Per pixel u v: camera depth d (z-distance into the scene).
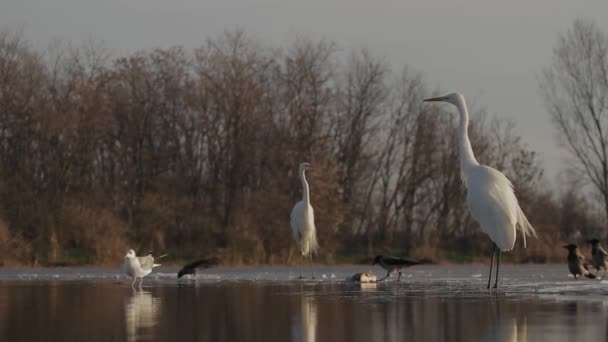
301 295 19.08
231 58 57.28
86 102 54.12
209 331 12.32
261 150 57.06
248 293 19.98
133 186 55.97
